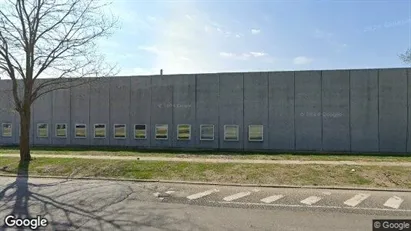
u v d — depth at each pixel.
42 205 7.91
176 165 13.18
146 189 9.78
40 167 13.34
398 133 18.98
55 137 23.84
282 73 20.30
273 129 20.31
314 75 19.91
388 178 10.81
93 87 23.11
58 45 14.62
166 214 7.10
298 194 9.03
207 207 7.70
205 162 13.90
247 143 20.61
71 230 6.05
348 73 19.56
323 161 14.35
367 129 19.28
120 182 10.93
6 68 14.12
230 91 20.98
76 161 14.29
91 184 10.62
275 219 6.73
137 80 22.55
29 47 14.37
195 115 21.50
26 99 14.70
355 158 15.60
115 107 22.88
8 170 13.08
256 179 10.95
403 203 7.98
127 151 19.02
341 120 19.55
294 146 20.02
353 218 6.79
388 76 19.17
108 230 6.04
